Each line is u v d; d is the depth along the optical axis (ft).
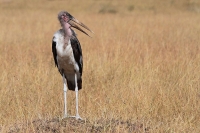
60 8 160.25
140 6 155.84
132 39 70.28
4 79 42.24
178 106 35.81
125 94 37.99
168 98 37.14
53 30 90.79
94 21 109.40
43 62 51.75
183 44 65.10
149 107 35.12
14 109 35.68
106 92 39.42
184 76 42.39
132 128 29.43
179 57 52.37
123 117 32.40
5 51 60.34
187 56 52.13
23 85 41.01
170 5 154.20
